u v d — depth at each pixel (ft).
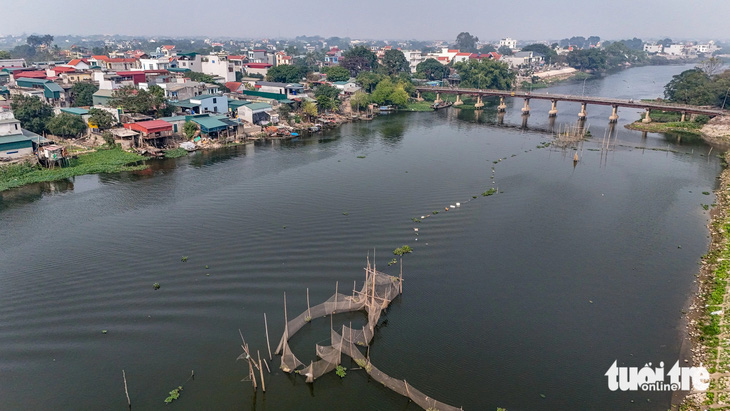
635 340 129.59
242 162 294.46
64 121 321.52
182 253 171.83
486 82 615.57
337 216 207.00
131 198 229.04
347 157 310.45
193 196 231.91
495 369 119.14
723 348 123.54
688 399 109.19
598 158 309.01
